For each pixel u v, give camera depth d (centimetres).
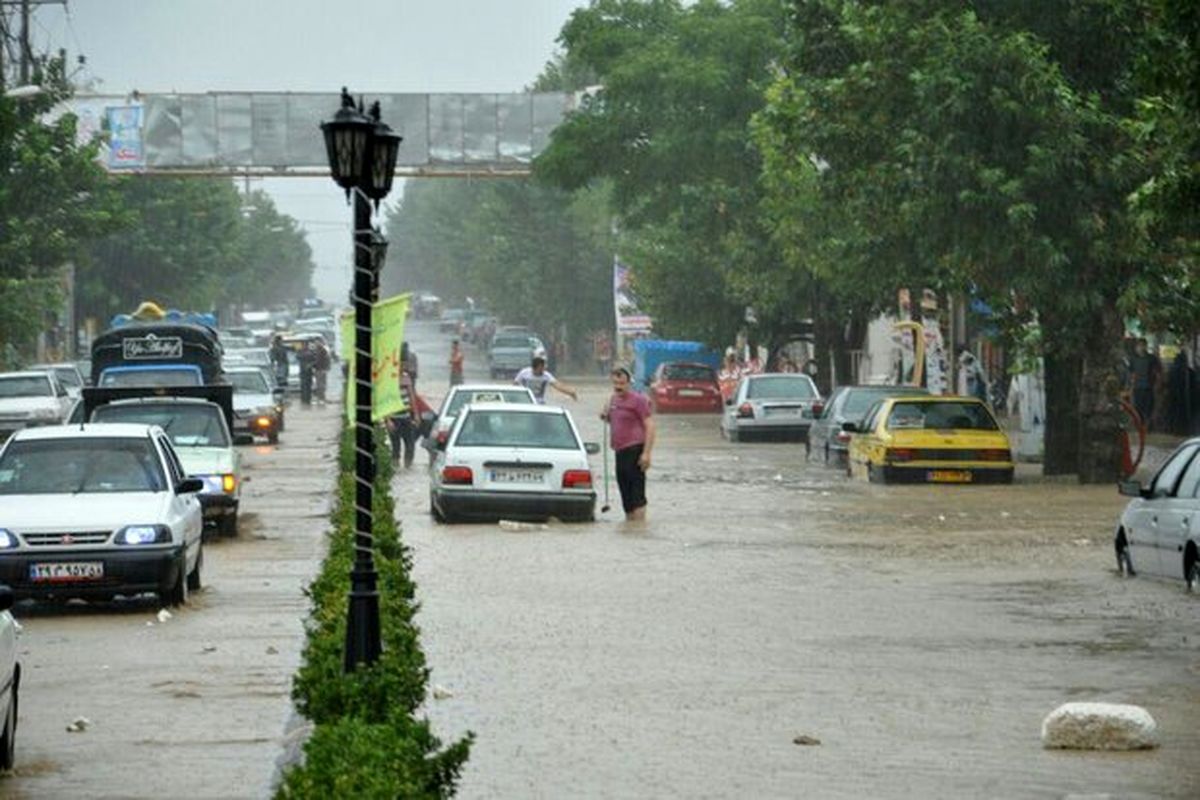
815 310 12044
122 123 15538
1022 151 6781
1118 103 6831
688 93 12119
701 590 4278
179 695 3016
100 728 2752
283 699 2975
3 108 9156
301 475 8194
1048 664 3247
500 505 5819
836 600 4106
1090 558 4903
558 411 6062
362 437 2762
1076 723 2536
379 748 1864
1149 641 3500
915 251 7412
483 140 15925
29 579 3959
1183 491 4266
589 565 4775
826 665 3244
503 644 3491
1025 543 5269
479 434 5966
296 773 1803
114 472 4266
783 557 4956
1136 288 6669
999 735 2633
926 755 2498
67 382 12381
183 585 4131
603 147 12519
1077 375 7481
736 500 6781
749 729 2684
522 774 2388
